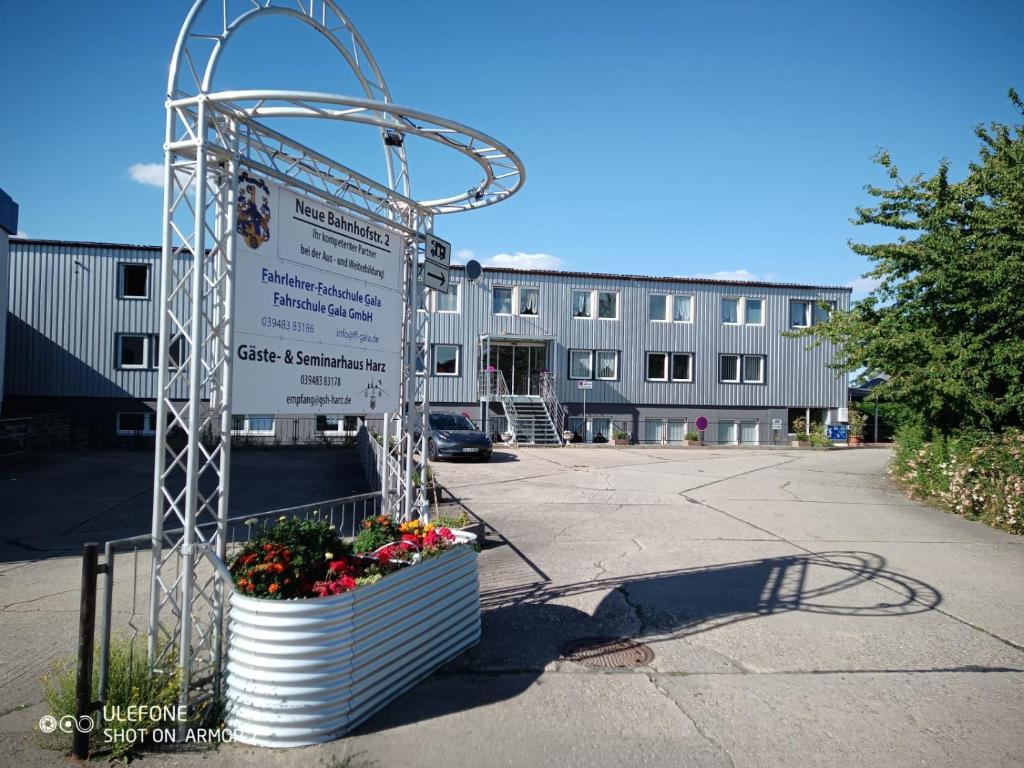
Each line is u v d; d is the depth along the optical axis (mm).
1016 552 8133
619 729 3762
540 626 5418
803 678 4484
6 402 24938
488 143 5109
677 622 5559
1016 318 11656
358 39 5672
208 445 23109
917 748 3596
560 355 30359
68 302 25406
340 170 5156
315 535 4227
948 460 11672
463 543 4996
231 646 3600
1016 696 4242
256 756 3420
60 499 11898
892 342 12594
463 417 20844
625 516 10367
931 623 5598
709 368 32125
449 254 6695
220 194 4164
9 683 4316
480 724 3787
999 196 12609
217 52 4137
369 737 3623
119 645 4004
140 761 3375
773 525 9773
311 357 4863
